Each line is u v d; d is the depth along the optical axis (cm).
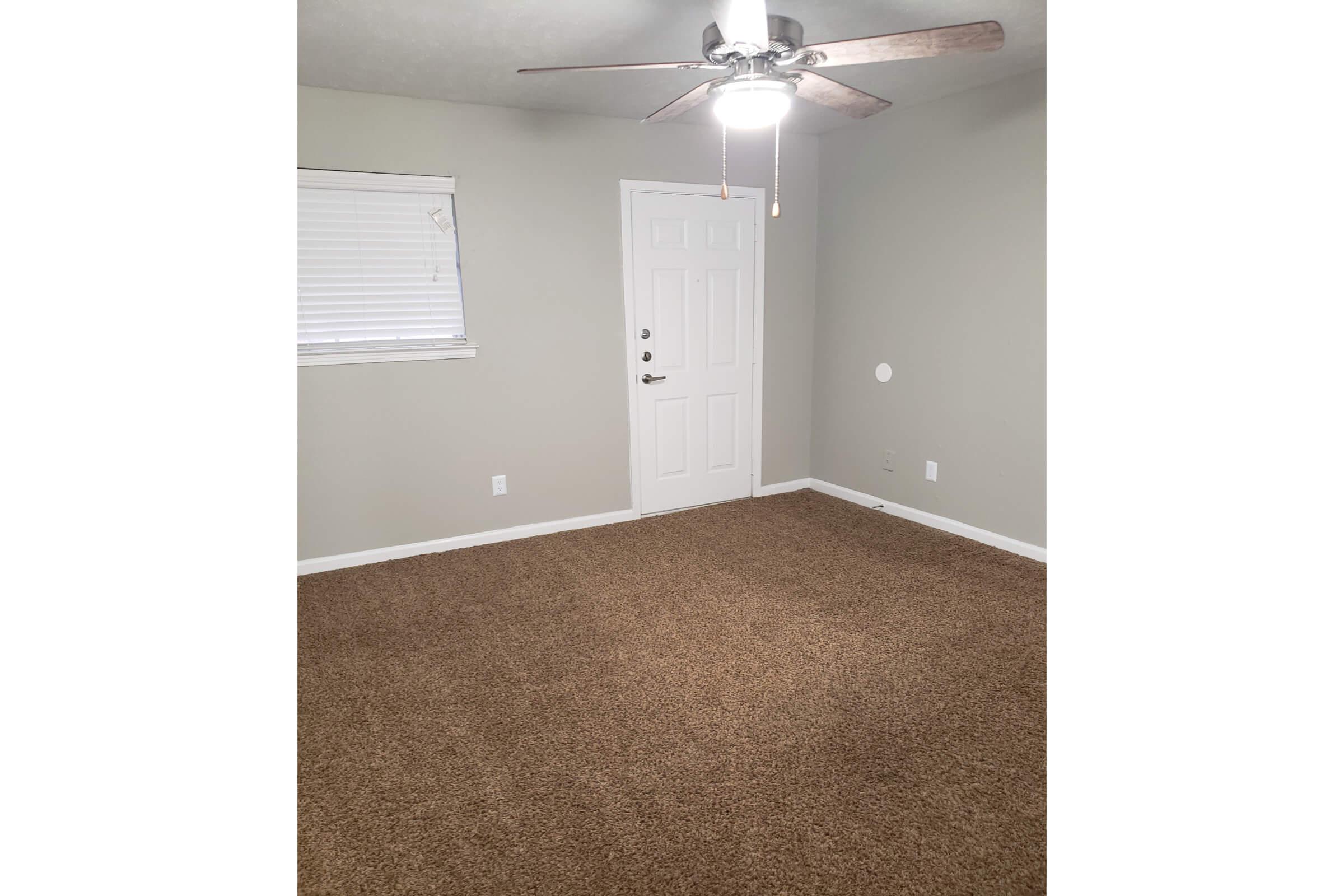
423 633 289
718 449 460
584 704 234
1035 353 345
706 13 249
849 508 448
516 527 402
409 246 358
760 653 265
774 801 186
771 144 441
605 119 392
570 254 394
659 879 161
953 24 265
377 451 363
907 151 396
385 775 200
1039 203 334
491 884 161
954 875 161
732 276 444
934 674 248
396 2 239
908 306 408
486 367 382
